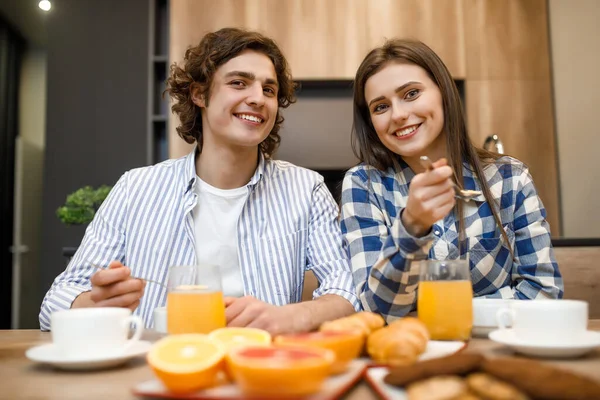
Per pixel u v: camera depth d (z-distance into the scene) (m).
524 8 3.09
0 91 5.00
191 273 0.80
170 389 0.55
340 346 0.60
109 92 3.52
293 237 1.40
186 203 1.36
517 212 1.30
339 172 3.29
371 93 1.30
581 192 3.06
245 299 0.91
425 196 0.89
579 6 3.13
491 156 1.38
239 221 1.38
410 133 1.27
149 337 0.92
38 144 5.47
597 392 0.46
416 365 0.55
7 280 4.88
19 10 4.71
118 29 3.54
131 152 3.48
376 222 1.30
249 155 1.38
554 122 3.06
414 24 3.05
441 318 0.81
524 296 1.21
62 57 3.54
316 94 3.15
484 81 3.05
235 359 0.52
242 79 1.31
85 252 1.34
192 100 1.43
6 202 5.01
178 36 2.99
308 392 0.50
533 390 0.47
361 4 3.05
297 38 3.02
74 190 3.47
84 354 0.69
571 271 2.14
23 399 0.56
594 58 3.11
